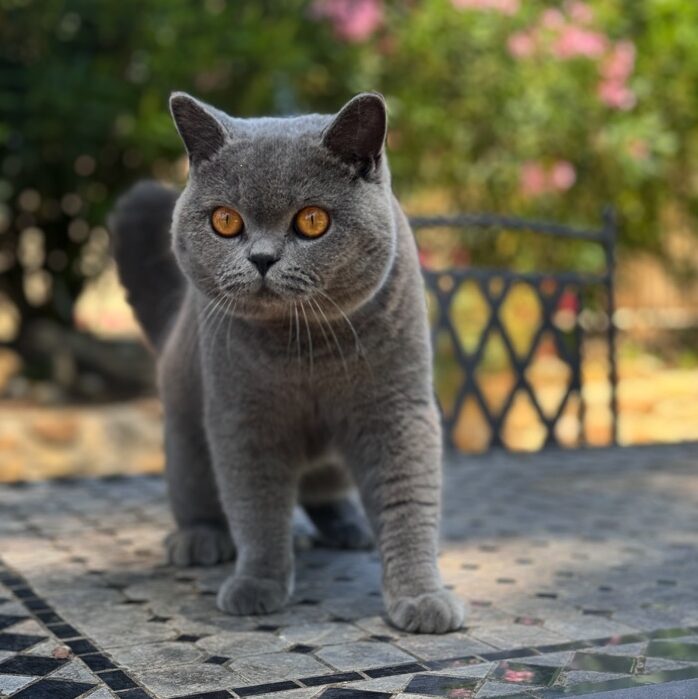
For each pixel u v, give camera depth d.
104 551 1.06
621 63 2.33
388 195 0.87
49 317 2.43
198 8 2.10
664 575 0.98
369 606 0.91
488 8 2.27
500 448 1.54
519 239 2.47
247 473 0.92
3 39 2.11
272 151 0.84
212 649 0.82
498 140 2.38
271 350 0.88
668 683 0.74
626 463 1.44
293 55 2.09
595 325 2.66
